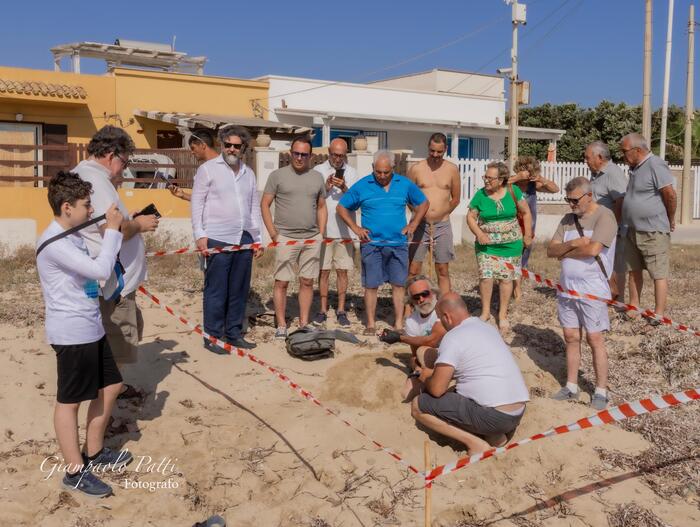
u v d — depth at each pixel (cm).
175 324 795
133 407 577
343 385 621
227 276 707
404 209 771
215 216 698
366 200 758
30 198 1352
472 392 504
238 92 2173
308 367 681
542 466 499
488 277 779
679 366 676
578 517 439
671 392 634
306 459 501
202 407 586
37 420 546
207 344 715
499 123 2866
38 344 707
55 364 654
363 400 599
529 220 785
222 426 546
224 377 650
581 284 586
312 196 757
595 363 590
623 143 782
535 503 455
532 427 545
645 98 1880
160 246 1273
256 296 934
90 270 422
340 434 529
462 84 3008
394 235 758
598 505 452
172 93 2025
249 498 456
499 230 774
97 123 1891
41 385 602
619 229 809
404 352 693
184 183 1451
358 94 2498
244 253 711
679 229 2133
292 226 755
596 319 581
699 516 441
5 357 662
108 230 437
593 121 3450
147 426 544
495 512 446
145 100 1973
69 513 427
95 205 484
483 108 2820
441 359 508
